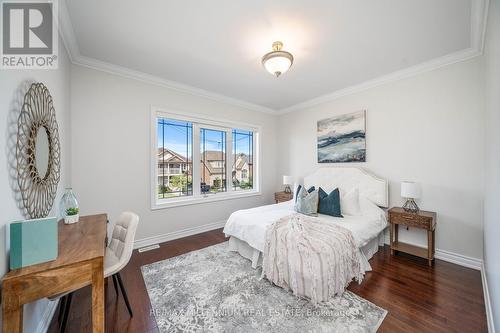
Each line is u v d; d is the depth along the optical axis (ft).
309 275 5.87
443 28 6.59
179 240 10.96
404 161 9.57
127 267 8.01
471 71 7.84
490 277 5.43
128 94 9.68
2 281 3.06
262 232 7.59
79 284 3.60
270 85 11.26
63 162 7.26
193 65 9.10
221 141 13.62
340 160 11.98
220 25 6.49
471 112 7.86
